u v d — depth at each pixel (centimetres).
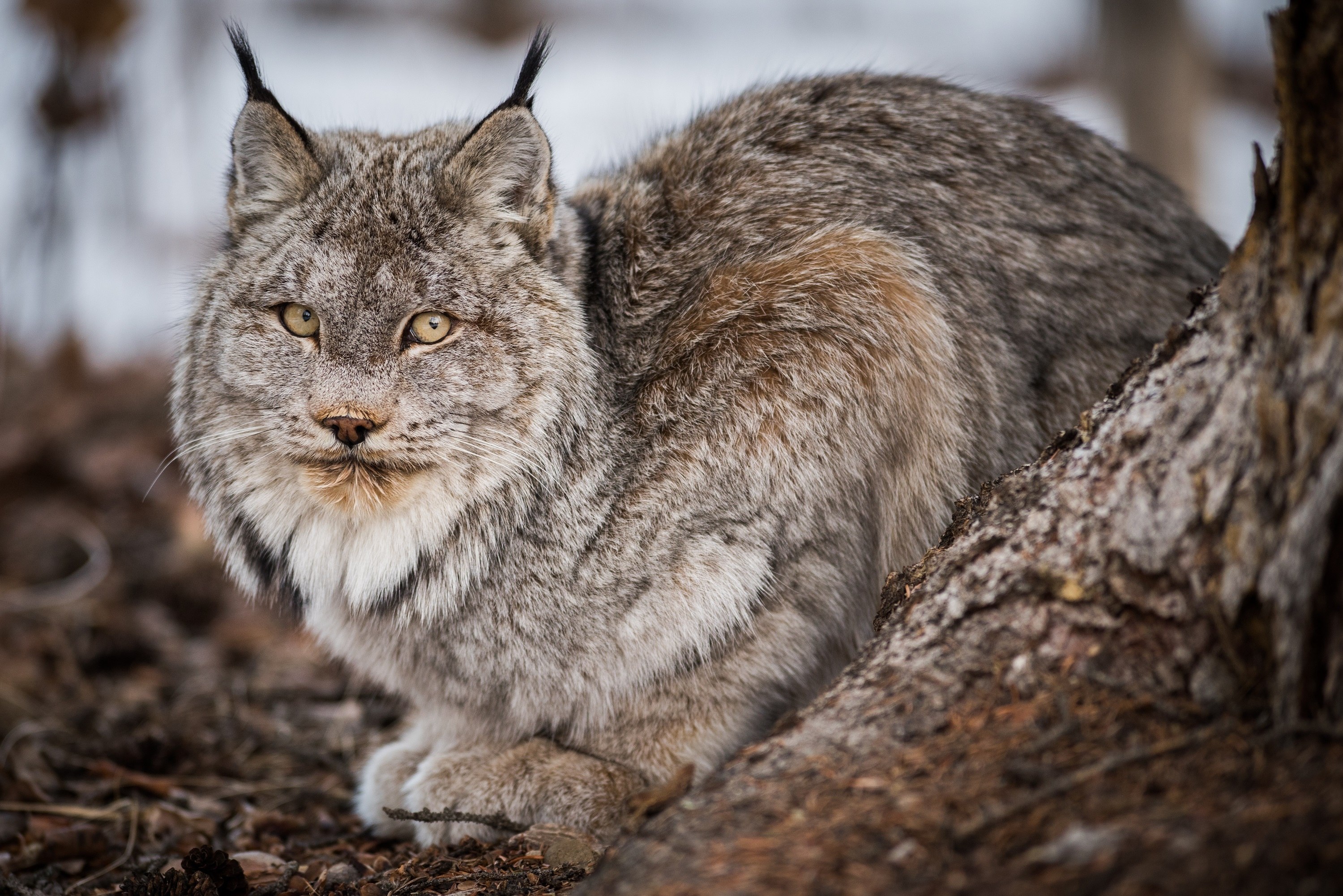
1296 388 455
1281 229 470
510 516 745
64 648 1130
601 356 771
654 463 750
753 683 762
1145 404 527
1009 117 847
